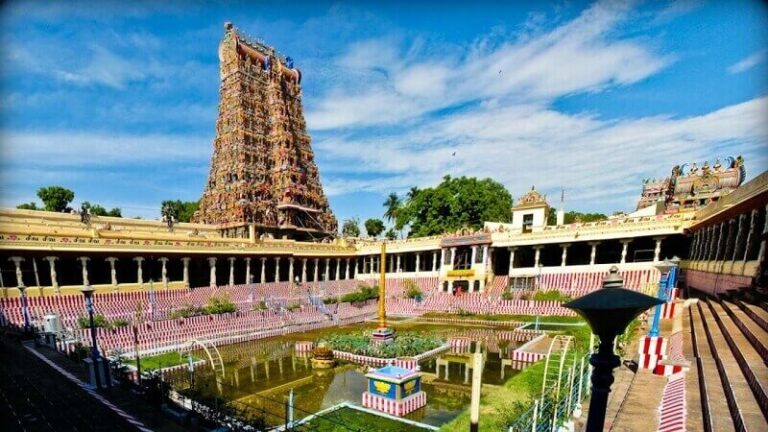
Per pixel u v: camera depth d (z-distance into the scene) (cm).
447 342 2755
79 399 1285
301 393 1869
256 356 2592
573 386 1067
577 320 3209
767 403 692
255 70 6744
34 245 3089
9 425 1073
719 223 2508
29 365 1642
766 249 1625
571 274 4053
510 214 6238
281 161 6669
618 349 1462
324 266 6338
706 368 1034
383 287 2952
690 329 1617
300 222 6894
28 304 2917
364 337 2816
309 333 3316
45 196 5953
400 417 1528
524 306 3638
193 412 1185
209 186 6594
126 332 2583
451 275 4822
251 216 6025
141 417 1177
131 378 1564
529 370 1412
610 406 986
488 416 1000
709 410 779
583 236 3956
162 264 4353
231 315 3306
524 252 5056
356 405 1659
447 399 1766
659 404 980
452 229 5784
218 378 2067
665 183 5772
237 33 6656
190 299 3744
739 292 1747
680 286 3300
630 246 4341
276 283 4778
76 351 1744
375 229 8956
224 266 5300
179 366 2209
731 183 4444
